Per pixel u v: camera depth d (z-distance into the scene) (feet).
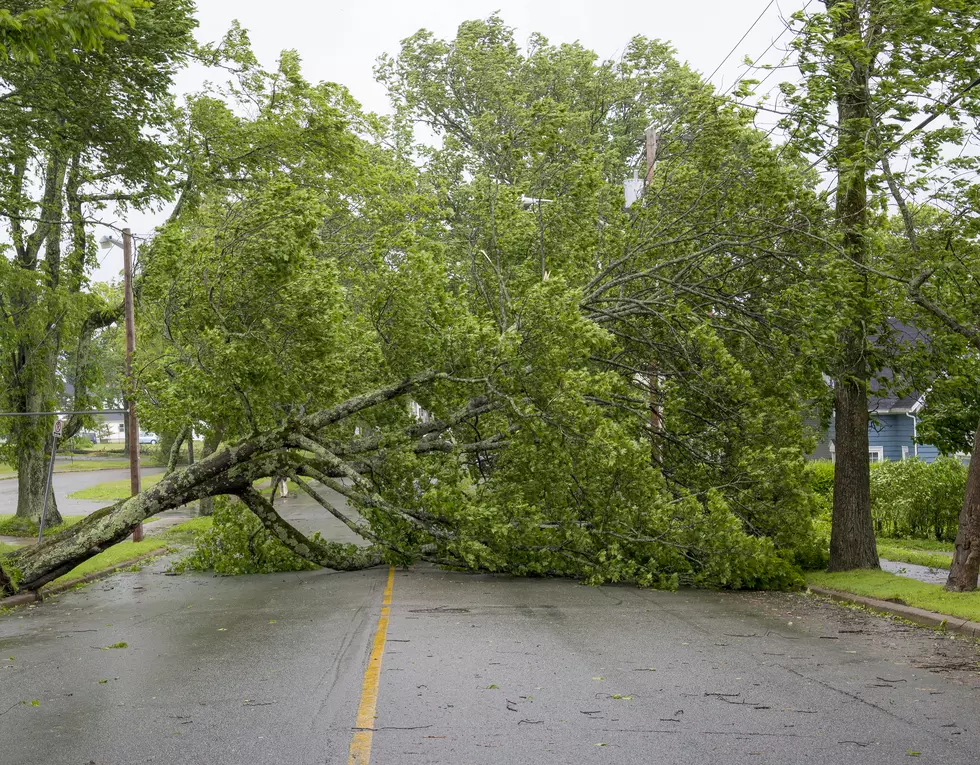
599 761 19.01
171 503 54.29
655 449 59.41
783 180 54.90
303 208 49.44
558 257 63.72
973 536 42.16
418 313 54.60
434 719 22.25
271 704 24.08
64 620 43.60
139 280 78.38
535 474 52.70
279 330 50.65
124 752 20.21
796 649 31.78
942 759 19.22
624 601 44.86
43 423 94.79
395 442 57.06
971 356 53.78
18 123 68.90
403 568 60.75
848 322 47.85
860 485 51.80
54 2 32.01
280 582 56.18
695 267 59.06
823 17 45.21
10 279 90.07
